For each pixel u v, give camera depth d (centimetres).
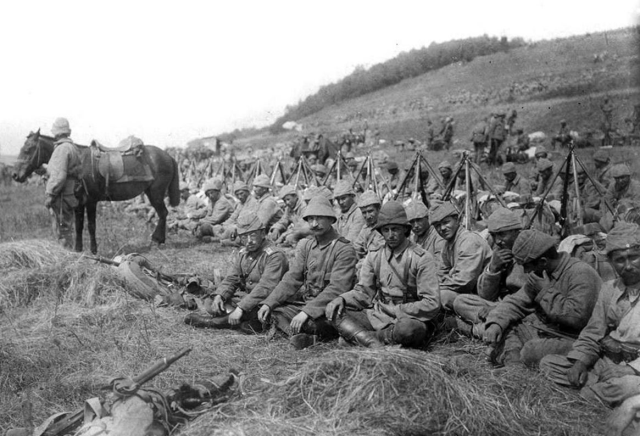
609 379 450
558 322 516
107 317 688
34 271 777
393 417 393
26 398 495
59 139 1117
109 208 2023
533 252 510
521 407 443
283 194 1148
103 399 430
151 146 1272
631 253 440
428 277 572
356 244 843
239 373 493
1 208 2228
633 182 917
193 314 690
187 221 1463
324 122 4909
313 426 386
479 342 582
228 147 3709
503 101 3869
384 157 1670
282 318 637
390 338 564
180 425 409
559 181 1192
